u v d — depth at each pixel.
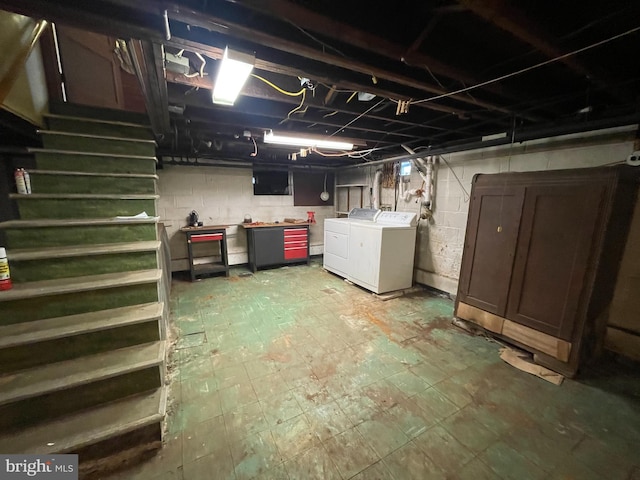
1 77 1.53
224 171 4.92
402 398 1.84
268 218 5.48
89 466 1.33
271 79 1.95
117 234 1.96
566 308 2.07
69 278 1.73
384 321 3.01
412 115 2.59
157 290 1.84
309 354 2.36
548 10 1.16
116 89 3.41
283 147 4.05
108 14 1.07
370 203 5.15
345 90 1.89
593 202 1.93
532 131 2.50
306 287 4.13
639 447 1.48
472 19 1.29
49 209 1.91
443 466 1.38
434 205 3.87
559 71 1.75
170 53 1.51
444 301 3.61
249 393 1.88
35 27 1.84
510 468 1.37
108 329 1.60
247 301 3.56
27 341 1.37
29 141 2.71
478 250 2.68
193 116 2.53
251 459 1.41
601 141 2.32
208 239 4.44
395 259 3.79
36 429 1.33
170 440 1.51
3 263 1.49
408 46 1.35
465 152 3.42
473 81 1.62
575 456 1.43
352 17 1.20
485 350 2.44
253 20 1.16
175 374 2.07
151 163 2.33
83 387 1.45
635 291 2.18
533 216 2.25
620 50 1.49
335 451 1.46
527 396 1.87
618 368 2.17
